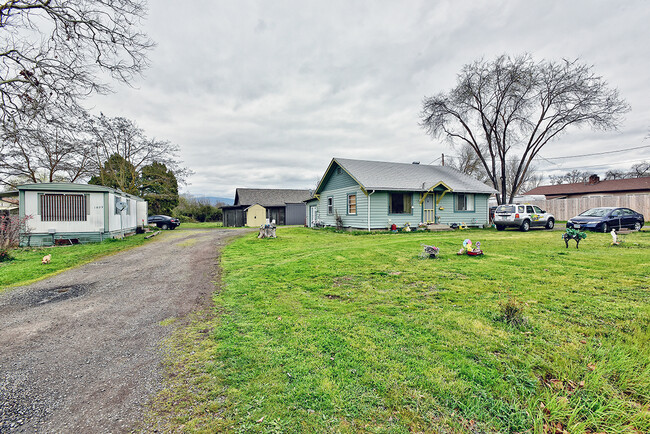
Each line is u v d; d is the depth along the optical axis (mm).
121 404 2455
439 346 3242
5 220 11852
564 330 3578
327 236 15828
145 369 3010
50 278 7359
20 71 8797
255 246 12391
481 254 8680
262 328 3904
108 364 3137
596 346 3166
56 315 4719
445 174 22219
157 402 2467
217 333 3814
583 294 4891
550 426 2127
